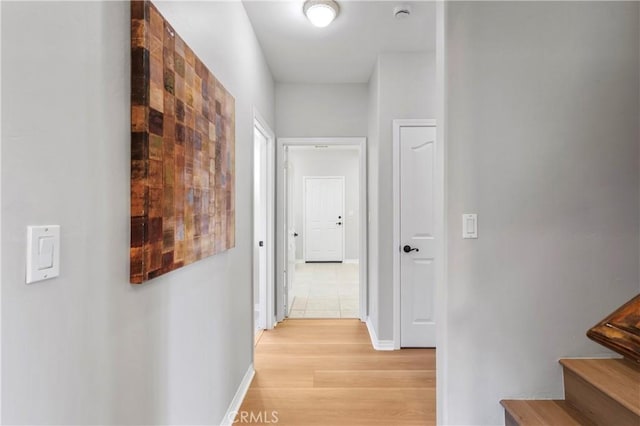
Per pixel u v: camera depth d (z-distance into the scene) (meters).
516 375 1.60
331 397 2.08
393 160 2.82
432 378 2.31
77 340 0.75
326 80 3.35
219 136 1.61
